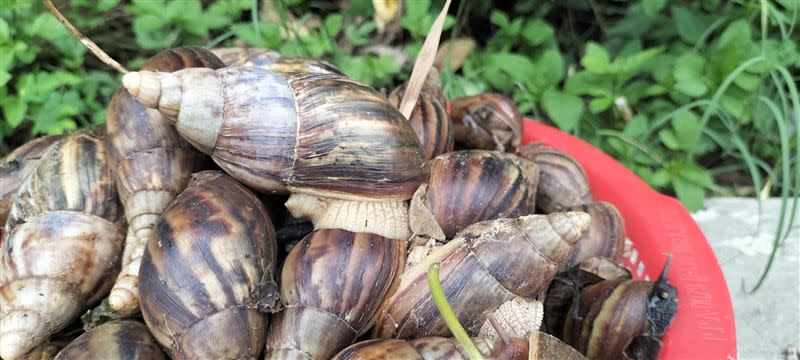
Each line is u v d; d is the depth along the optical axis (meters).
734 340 0.22
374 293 0.19
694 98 0.36
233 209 0.18
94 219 0.21
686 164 0.33
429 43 0.23
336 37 0.41
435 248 0.20
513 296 0.19
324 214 0.20
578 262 0.24
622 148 0.35
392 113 0.20
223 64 0.23
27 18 0.35
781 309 0.31
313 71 0.23
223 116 0.18
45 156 0.22
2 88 0.33
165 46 0.36
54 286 0.19
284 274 0.19
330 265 0.18
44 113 0.33
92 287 0.20
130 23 0.39
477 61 0.40
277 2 0.34
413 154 0.20
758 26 0.38
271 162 0.19
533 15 0.42
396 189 0.20
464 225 0.21
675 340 0.22
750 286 0.32
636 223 0.27
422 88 0.25
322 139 0.19
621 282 0.21
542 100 0.36
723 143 0.35
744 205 0.35
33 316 0.19
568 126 0.34
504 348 0.18
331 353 0.18
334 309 0.18
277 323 0.18
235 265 0.18
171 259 0.17
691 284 0.24
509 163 0.22
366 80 0.36
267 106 0.18
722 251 0.33
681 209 0.26
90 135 0.22
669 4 0.39
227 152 0.19
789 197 0.36
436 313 0.19
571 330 0.22
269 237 0.19
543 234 0.19
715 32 0.39
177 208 0.18
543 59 0.36
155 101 0.18
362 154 0.19
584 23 0.42
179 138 0.20
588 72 0.36
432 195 0.21
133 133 0.20
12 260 0.20
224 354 0.17
